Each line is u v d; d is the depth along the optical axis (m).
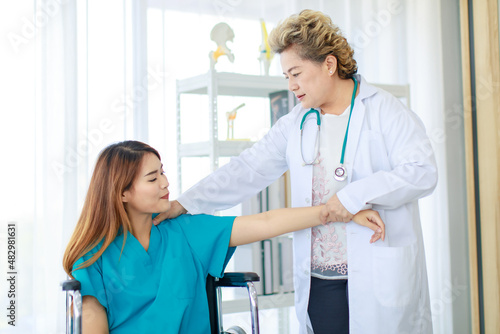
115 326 1.32
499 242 2.36
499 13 2.40
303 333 1.48
